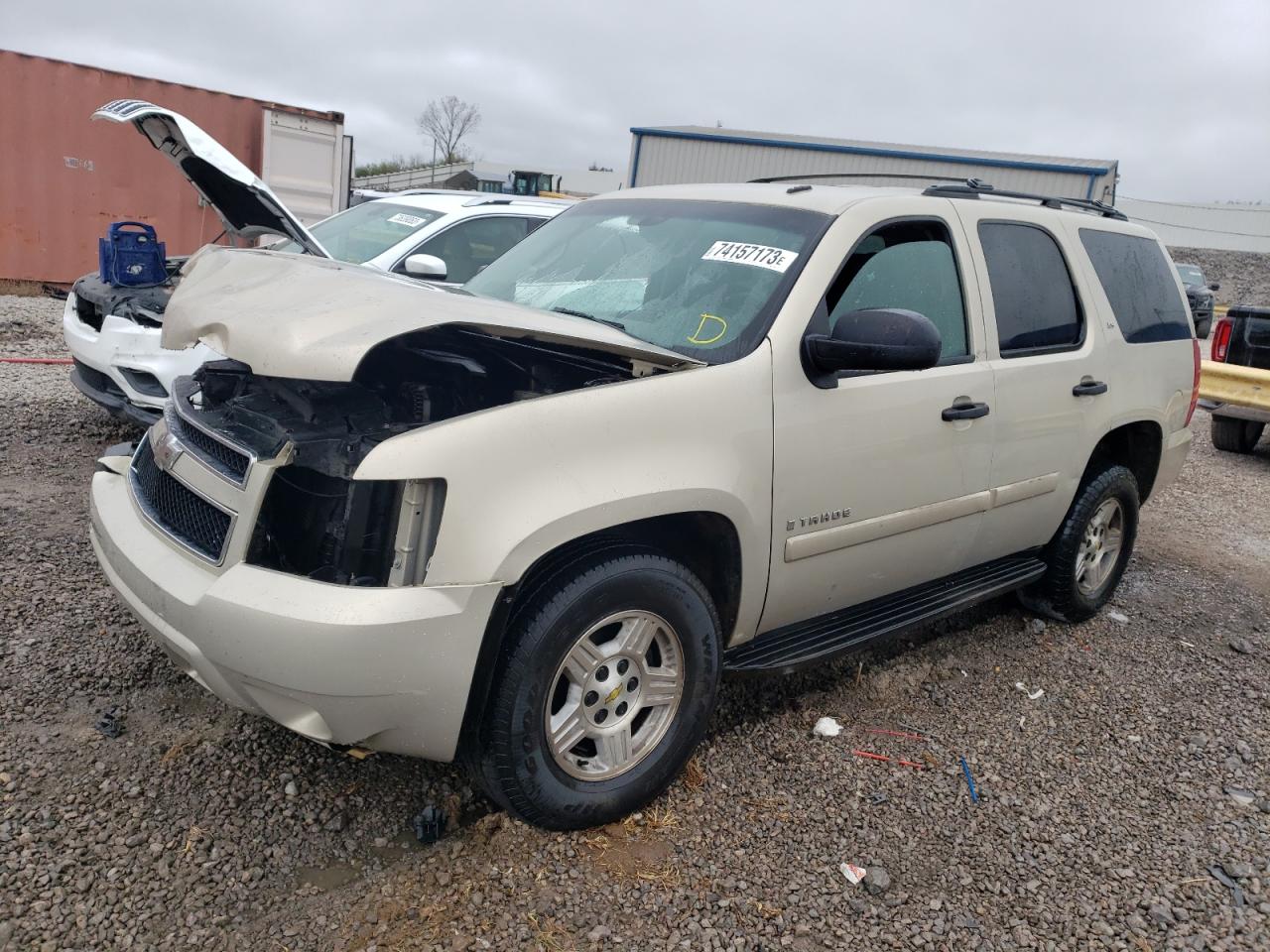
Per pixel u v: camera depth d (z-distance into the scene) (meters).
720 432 2.89
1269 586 5.76
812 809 3.11
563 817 2.78
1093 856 2.98
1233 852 3.04
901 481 3.46
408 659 2.38
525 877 2.67
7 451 5.98
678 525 3.01
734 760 3.36
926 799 3.22
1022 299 4.04
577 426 2.62
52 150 11.69
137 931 2.38
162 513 2.89
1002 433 3.85
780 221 3.46
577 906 2.58
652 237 3.69
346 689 2.36
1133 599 5.34
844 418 3.22
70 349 6.14
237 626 2.39
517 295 3.75
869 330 2.94
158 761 3.03
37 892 2.45
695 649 2.96
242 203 4.29
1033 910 2.72
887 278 3.50
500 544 2.46
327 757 3.14
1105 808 3.25
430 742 2.54
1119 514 4.87
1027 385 3.95
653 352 2.83
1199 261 40.69
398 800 2.99
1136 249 4.86
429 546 2.44
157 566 2.67
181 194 12.56
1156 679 4.30
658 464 2.75
